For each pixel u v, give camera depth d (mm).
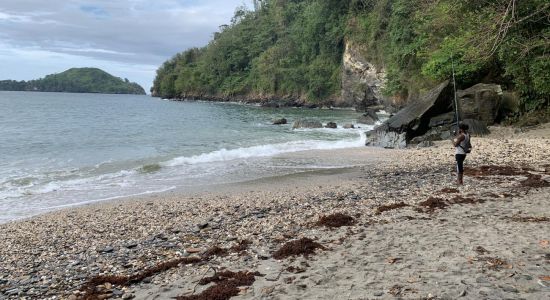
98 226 9609
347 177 14836
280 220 9469
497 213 8883
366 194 11844
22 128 33719
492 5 20953
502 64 25797
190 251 7652
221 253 7480
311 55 82750
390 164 16969
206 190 13406
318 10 76750
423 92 36156
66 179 15328
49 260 7551
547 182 11570
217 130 33719
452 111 25078
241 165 17797
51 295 6105
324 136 29250
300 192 12688
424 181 13062
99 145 24703
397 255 6824
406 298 5273
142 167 17297
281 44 90938
